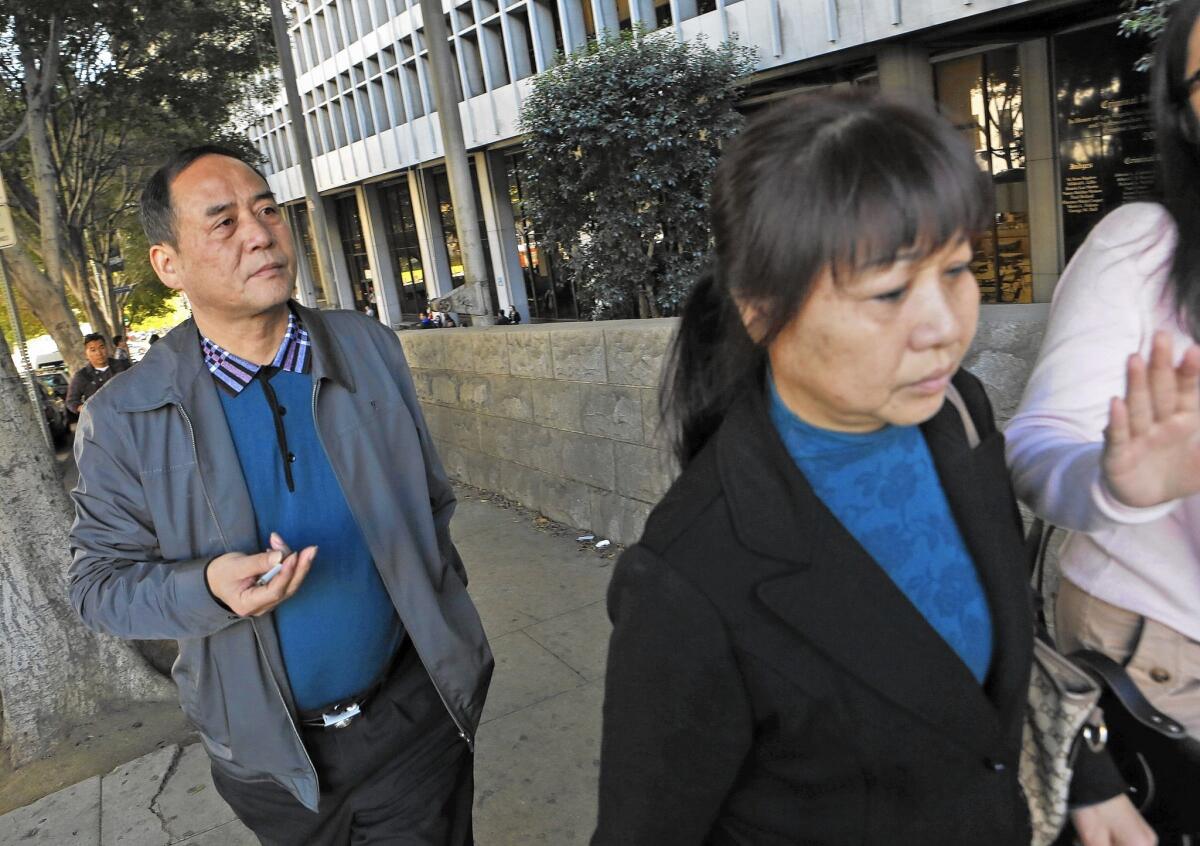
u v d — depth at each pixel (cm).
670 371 98
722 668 83
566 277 1261
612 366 453
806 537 83
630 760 89
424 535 186
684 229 1086
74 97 1833
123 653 389
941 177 68
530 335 518
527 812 280
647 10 1741
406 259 3419
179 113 2089
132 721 376
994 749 88
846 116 72
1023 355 231
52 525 380
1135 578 109
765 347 82
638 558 87
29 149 1945
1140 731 111
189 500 166
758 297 76
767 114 78
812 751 87
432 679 180
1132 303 106
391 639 182
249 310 166
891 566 90
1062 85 1241
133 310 4775
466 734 185
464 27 2441
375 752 179
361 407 178
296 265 175
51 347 4200
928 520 91
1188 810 110
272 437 172
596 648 381
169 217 162
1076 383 105
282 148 4041
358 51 3067
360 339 185
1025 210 1346
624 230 1095
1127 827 107
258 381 172
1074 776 107
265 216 169
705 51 1129
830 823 91
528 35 2244
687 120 1083
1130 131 1173
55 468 391
